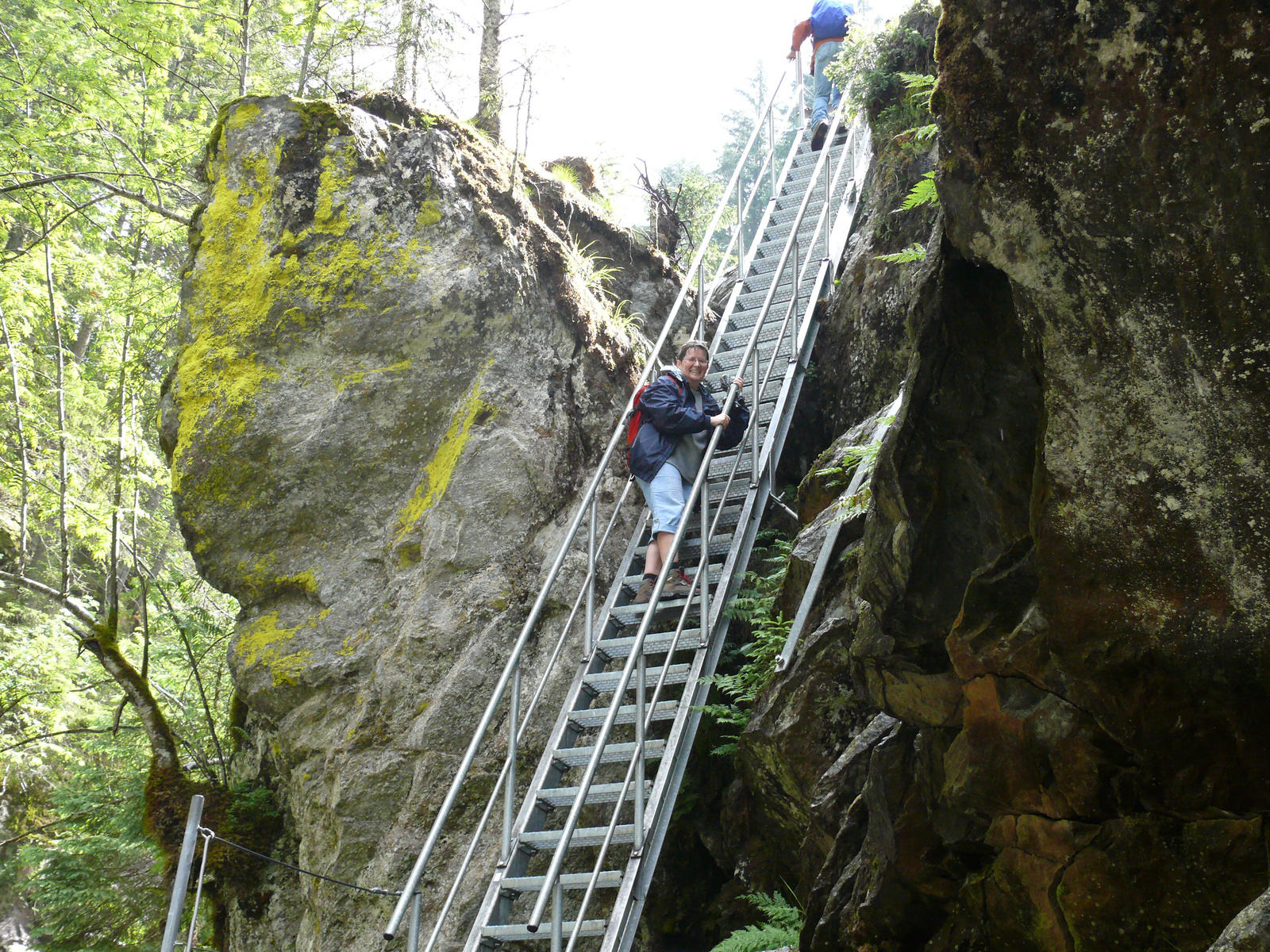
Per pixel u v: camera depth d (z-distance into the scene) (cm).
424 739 567
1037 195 224
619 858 574
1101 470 222
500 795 567
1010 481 270
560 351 679
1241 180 190
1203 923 232
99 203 1013
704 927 537
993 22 225
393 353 638
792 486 727
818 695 460
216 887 641
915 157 676
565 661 603
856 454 481
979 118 231
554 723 589
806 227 831
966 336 268
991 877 292
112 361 1001
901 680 323
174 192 1037
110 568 821
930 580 296
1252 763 214
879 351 650
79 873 782
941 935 320
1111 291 215
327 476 621
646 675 526
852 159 882
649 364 625
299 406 624
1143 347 212
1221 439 202
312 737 586
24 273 998
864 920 337
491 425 636
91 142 945
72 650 1124
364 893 546
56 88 952
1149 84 201
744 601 540
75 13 882
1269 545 198
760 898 445
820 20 953
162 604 894
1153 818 240
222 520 612
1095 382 221
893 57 703
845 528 502
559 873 423
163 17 894
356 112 662
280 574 611
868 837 357
